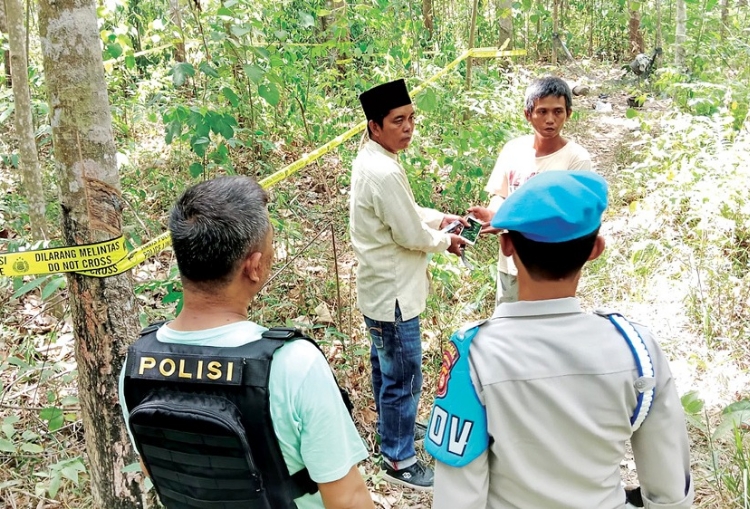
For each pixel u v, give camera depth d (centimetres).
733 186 477
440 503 150
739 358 389
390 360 309
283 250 492
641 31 1405
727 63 945
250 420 145
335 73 687
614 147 816
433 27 1066
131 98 659
